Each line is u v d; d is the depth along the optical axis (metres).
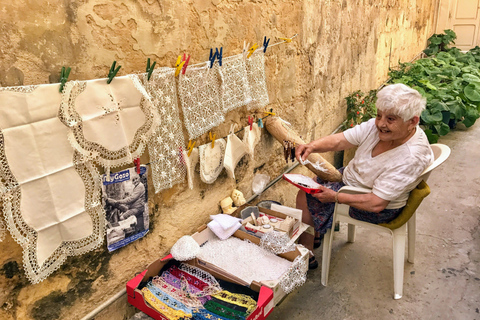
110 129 1.66
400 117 2.11
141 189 1.92
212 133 2.39
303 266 2.21
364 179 2.49
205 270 2.14
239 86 2.40
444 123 5.68
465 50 11.20
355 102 4.89
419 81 6.59
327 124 4.24
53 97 1.44
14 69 1.34
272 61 2.89
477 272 2.84
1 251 1.45
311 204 2.67
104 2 1.60
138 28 1.77
